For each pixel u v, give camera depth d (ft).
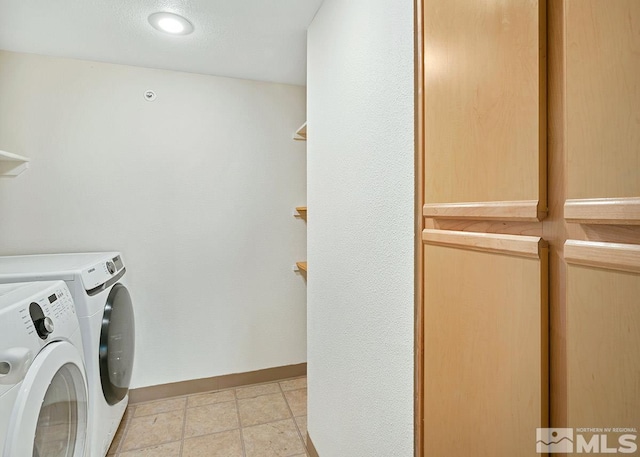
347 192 4.19
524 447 1.89
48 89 6.66
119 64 7.07
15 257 6.02
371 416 3.67
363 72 3.78
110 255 6.26
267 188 8.18
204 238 7.73
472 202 2.29
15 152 6.47
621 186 1.44
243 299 8.04
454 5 2.44
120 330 5.87
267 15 5.33
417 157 2.89
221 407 7.13
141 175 7.26
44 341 3.42
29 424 2.92
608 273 1.51
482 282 2.21
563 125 1.71
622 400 1.44
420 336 2.85
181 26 5.66
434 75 2.67
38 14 5.29
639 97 1.37
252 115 8.03
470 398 2.30
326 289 4.90
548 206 1.81
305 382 8.27
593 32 1.56
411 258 3.00
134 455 5.66
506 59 2.02
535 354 1.84
